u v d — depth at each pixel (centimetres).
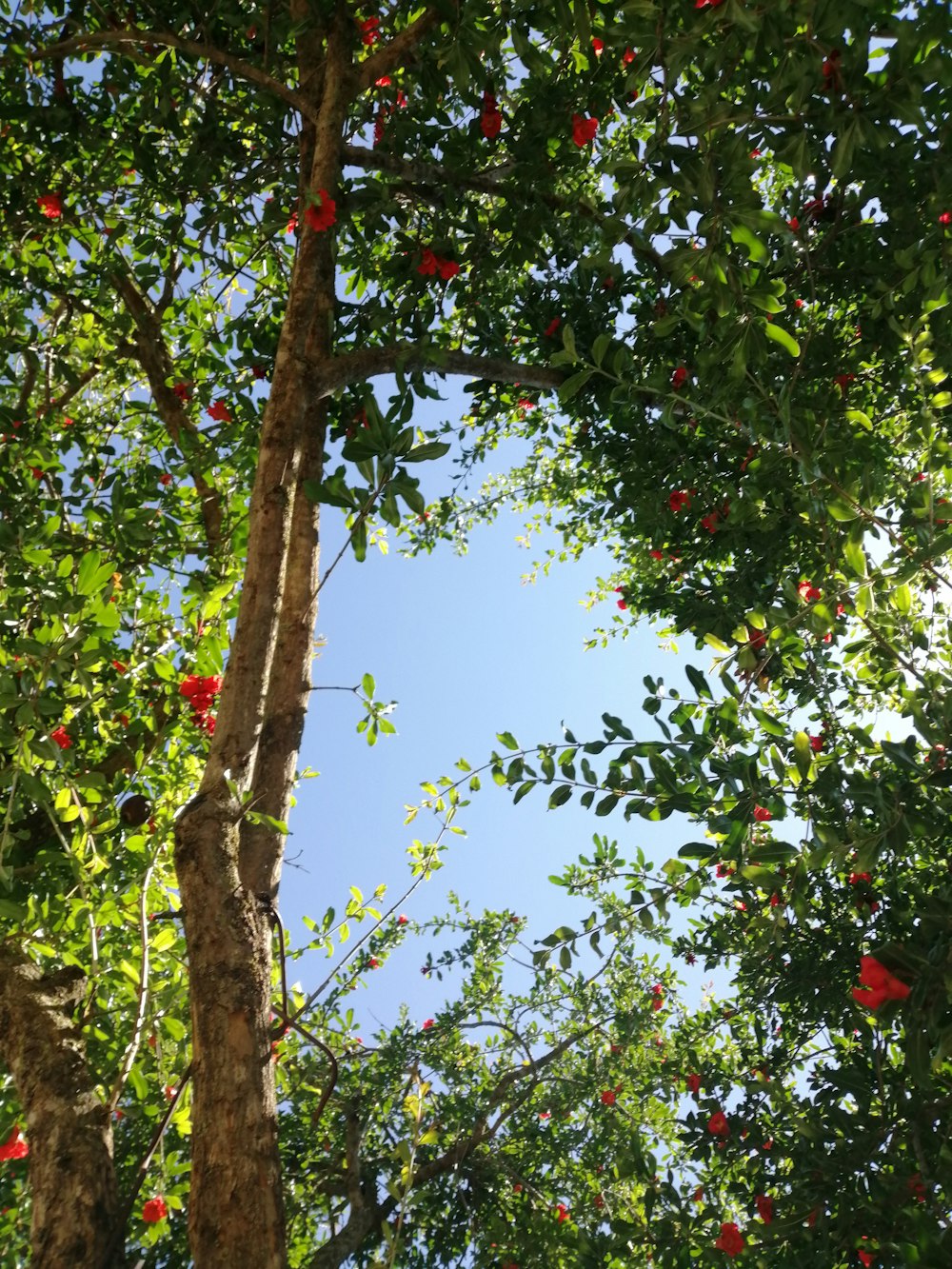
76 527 425
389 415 333
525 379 422
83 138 441
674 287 417
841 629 275
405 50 355
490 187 412
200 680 321
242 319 475
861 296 382
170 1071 310
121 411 570
